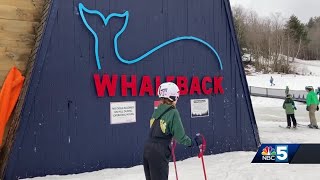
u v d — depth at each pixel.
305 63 81.38
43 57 6.67
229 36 9.17
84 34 7.16
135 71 7.71
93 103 7.20
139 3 7.82
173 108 4.50
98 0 7.33
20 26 7.02
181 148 8.18
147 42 7.88
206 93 8.66
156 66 7.98
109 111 7.36
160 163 4.36
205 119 8.63
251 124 9.45
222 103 8.95
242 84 9.34
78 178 6.61
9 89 6.66
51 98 6.76
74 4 7.07
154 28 8.00
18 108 6.74
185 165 7.59
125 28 7.60
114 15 7.47
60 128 6.84
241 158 8.23
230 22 9.17
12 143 6.41
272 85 50.22
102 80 7.29
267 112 20.83
